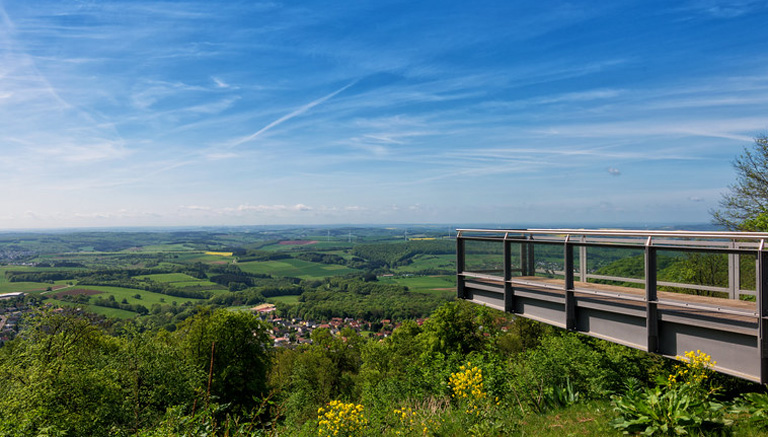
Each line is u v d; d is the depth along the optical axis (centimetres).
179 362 2186
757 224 1448
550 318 761
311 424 664
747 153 1638
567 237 706
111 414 1628
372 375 3147
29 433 945
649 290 571
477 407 616
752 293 541
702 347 529
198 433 568
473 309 2592
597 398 690
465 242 979
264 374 2972
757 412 468
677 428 465
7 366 1795
